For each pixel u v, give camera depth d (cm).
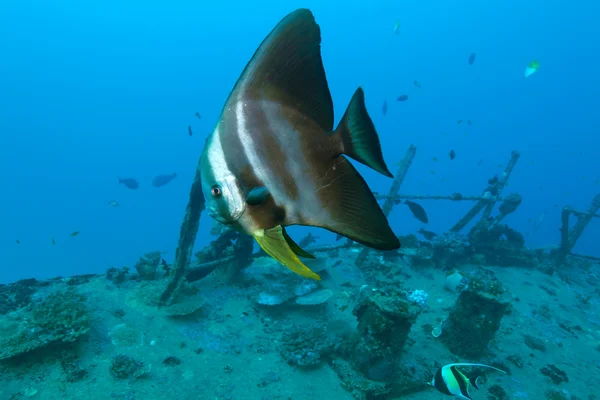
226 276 947
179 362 654
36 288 808
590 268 1549
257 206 102
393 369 649
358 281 1075
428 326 856
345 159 100
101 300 780
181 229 791
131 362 620
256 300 859
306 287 898
